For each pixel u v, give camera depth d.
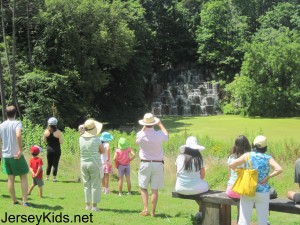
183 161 8.91
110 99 59.91
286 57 64.88
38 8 48.56
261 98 65.38
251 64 65.81
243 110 66.94
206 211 8.77
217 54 74.06
